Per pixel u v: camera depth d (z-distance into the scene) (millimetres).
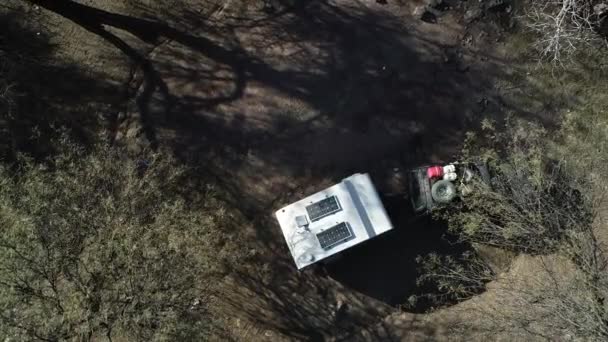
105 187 10258
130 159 11859
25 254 9062
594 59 12578
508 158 11555
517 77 12695
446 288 12195
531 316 10469
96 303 9000
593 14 12109
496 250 12172
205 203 12453
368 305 12328
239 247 12422
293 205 11547
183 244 10273
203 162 12617
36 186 9680
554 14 12492
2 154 12391
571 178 10984
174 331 9234
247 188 12570
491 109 12633
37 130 12336
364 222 11320
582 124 12438
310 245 11266
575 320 9508
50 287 9266
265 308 12375
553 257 11484
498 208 10875
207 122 12734
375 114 12656
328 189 11523
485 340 11758
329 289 12383
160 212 10492
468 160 11688
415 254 12312
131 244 9328
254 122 12719
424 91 12680
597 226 11734
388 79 12719
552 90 12648
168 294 9352
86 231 9531
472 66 12727
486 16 12727
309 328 12336
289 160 12609
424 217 12227
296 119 12688
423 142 12578
